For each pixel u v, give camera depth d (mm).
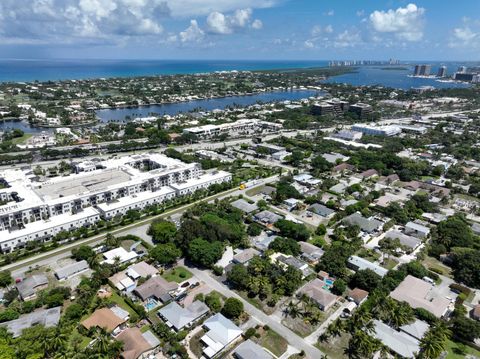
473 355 116938
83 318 129125
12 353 107312
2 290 144375
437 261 174750
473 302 143875
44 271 158875
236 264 156875
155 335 121500
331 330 123375
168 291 142375
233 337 119062
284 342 120125
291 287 142625
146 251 175625
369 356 112812
